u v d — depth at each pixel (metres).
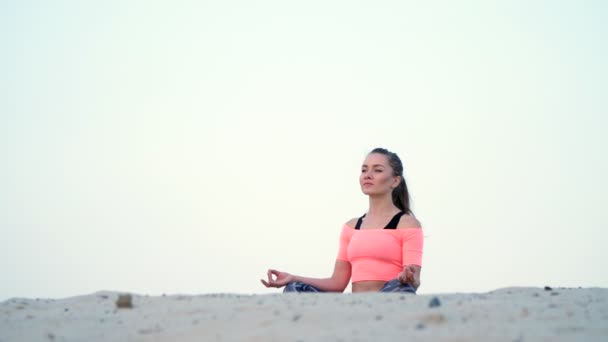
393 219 7.36
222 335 4.61
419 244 7.23
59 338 4.85
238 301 5.55
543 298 5.52
